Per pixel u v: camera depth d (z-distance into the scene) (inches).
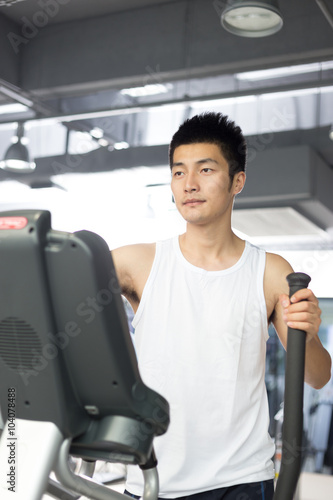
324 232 276.8
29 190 285.1
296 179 245.4
